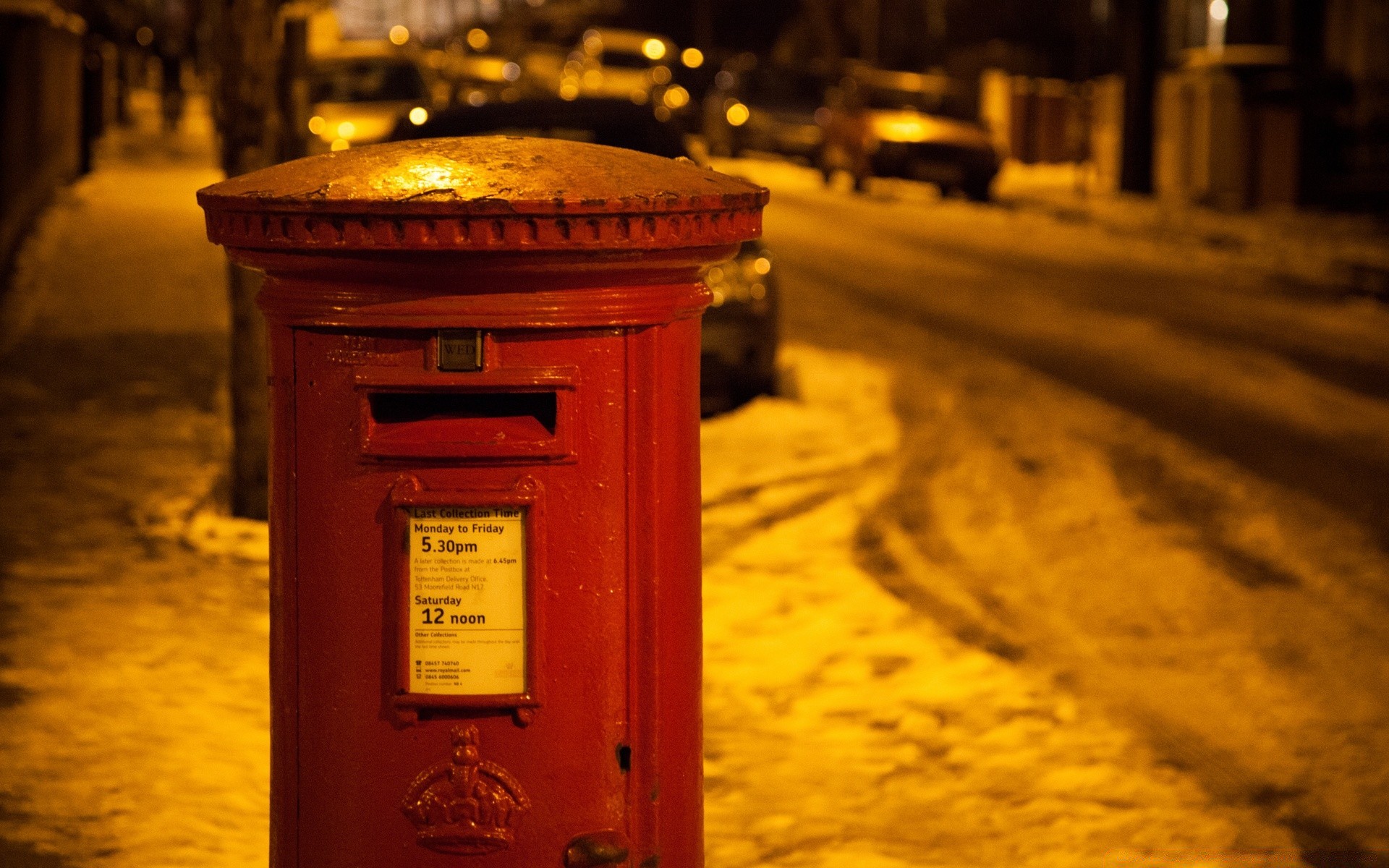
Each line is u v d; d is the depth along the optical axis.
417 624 2.67
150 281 14.20
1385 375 12.39
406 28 63.62
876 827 4.50
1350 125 27.53
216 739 4.85
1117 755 5.07
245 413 7.24
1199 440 9.98
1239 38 34.22
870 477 8.77
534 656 2.68
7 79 15.02
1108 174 32.22
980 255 19.84
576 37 59.53
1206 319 15.01
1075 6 45.19
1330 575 7.29
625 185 2.61
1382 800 4.86
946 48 48.91
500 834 2.71
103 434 8.87
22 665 5.39
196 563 6.64
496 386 2.62
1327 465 9.41
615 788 2.75
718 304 9.84
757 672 5.70
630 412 2.69
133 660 5.47
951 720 5.30
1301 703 5.69
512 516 2.65
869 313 14.76
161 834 4.17
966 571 7.22
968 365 12.30
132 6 45.84
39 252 15.52
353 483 2.67
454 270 2.55
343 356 2.64
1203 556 7.55
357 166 2.65
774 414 10.04
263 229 2.56
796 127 30.91
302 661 2.74
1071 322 14.59
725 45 62.72
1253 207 27.56
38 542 6.85
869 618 6.32
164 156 27.17
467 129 9.62
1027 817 4.59
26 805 4.31
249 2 7.15
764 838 4.40
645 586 2.74
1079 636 6.38
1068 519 8.10
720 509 7.98
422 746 2.70
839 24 52.31
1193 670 6.02
